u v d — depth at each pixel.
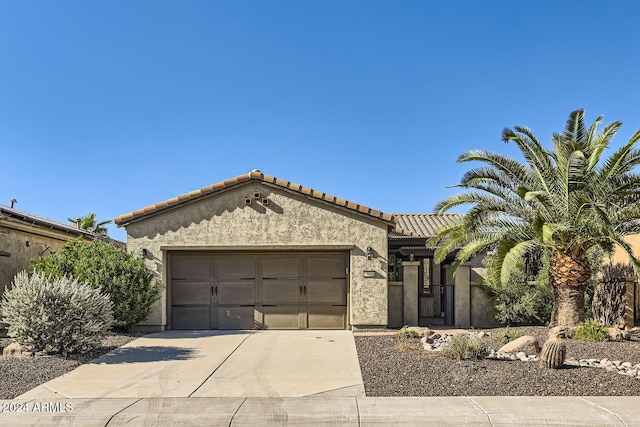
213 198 15.95
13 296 11.75
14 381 9.22
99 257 14.50
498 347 12.35
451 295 17.98
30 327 11.16
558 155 14.88
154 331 15.51
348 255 16.12
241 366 10.59
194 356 11.62
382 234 15.88
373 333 15.09
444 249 15.80
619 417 7.01
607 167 14.10
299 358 11.35
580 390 8.37
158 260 15.83
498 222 15.55
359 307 15.69
